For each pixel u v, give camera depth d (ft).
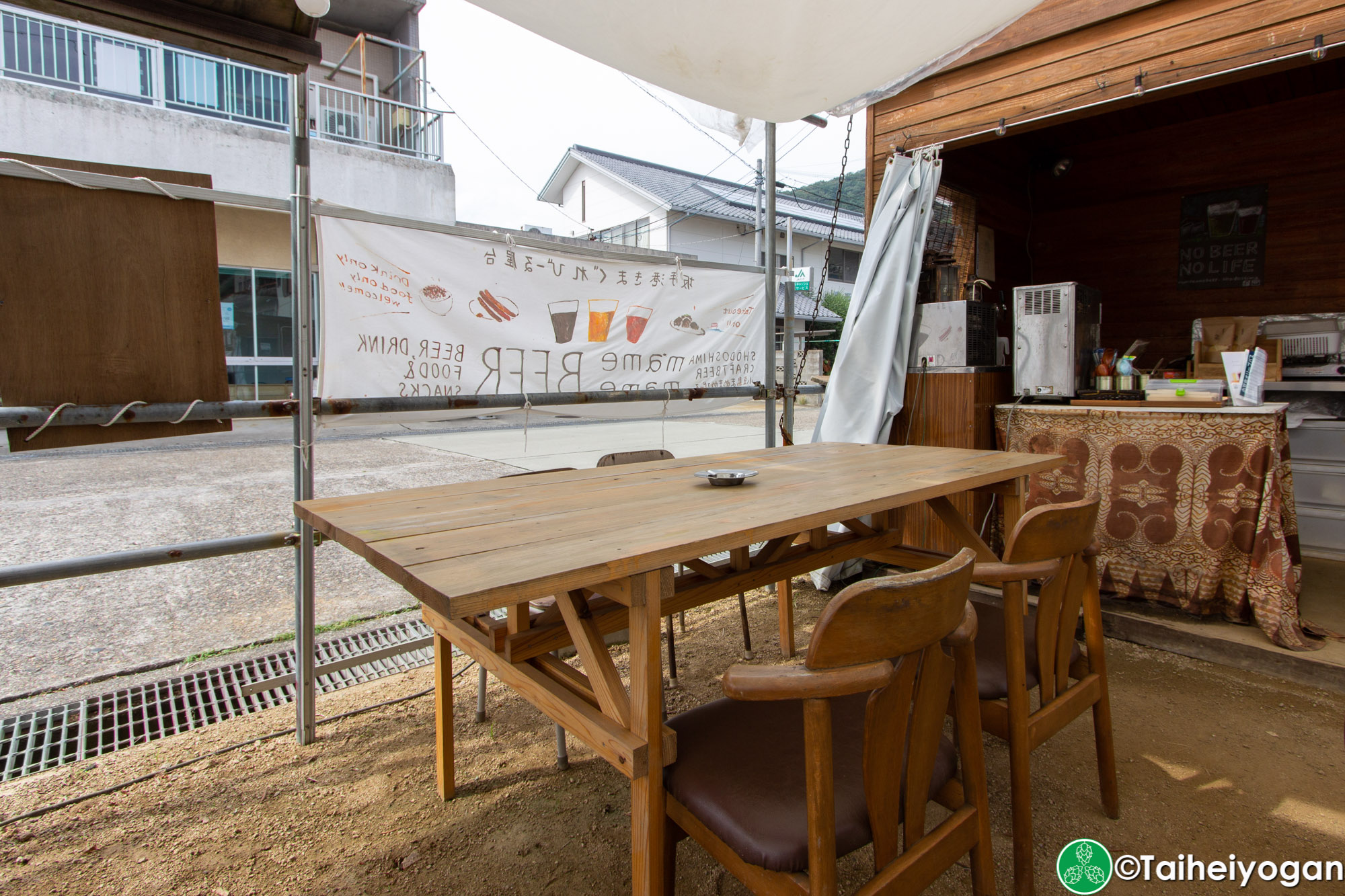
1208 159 15.25
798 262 66.13
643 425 37.24
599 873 5.59
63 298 6.22
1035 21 10.62
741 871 3.77
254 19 6.40
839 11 7.26
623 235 63.21
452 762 6.49
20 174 5.95
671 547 4.16
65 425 6.25
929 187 11.95
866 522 12.09
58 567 6.01
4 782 6.68
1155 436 10.02
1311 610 10.04
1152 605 10.45
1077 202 17.07
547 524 4.90
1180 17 9.32
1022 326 11.62
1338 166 13.71
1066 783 6.74
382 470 22.40
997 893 5.34
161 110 28.71
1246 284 14.92
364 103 36.81
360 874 5.55
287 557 13.71
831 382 12.48
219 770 6.95
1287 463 9.80
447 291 8.70
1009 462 7.83
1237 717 7.93
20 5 5.43
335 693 8.64
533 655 5.08
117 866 5.59
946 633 3.71
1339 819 6.14
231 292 31.14
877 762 3.54
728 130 11.26
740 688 3.45
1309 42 8.31
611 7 7.07
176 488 19.54
